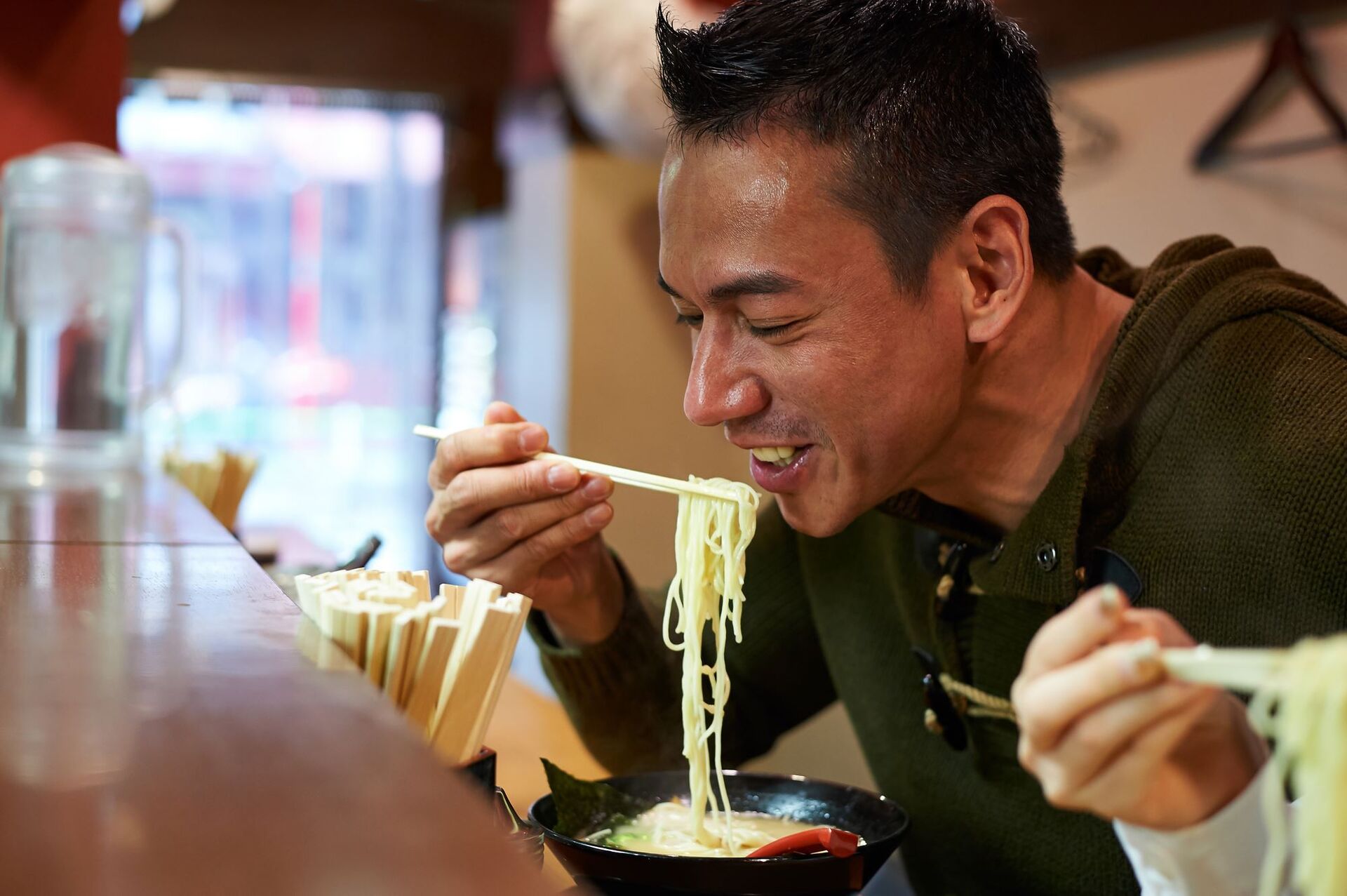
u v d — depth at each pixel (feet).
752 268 3.64
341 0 16.21
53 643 2.76
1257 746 2.53
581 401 14.87
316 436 18.90
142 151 17.62
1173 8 10.08
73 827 1.72
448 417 18.19
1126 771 2.24
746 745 5.94
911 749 5.11
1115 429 4.10
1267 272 4.29
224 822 1.75
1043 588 4.17
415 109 16.99
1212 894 2.50
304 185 18.16
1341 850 1.89
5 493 5.87
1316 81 9.05
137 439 8.09
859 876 3.43
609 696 5.32
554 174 15.14
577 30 11.76
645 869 3.36
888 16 3.68
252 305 18.48
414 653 2.80
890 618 5.21
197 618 3.10
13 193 7.89
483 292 17.52
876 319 3.70
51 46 9.09
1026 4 11.64
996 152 3.84
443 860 1.64
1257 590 3.86
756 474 4.04
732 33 3.69
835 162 3.61
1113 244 10.91
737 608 4.31
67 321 7.78
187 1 15.65
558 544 4.64
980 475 4.37
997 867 4.79
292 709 2.30
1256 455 3.88
